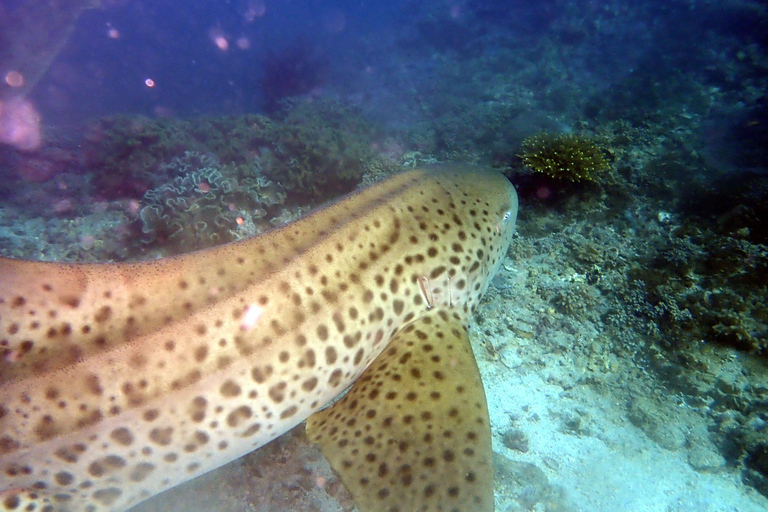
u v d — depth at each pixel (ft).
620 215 3.76
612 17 11.37
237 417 1.81
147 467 1.72
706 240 3.28
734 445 2.49
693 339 2.83
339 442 1.85
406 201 2.31
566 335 3.00
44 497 1.64
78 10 6.68
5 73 6.64
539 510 2.24
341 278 2.00
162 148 5.93
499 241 2.61
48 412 1.63
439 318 2.23
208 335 1.78
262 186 4.56
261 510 2.14
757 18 8.54
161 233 4.07
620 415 2.66
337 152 5.29
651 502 2.30
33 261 1.69
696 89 6.12
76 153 6.56
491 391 2.71
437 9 17.17
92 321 1.71
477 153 5.67
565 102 6.98
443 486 1.66
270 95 13.32
